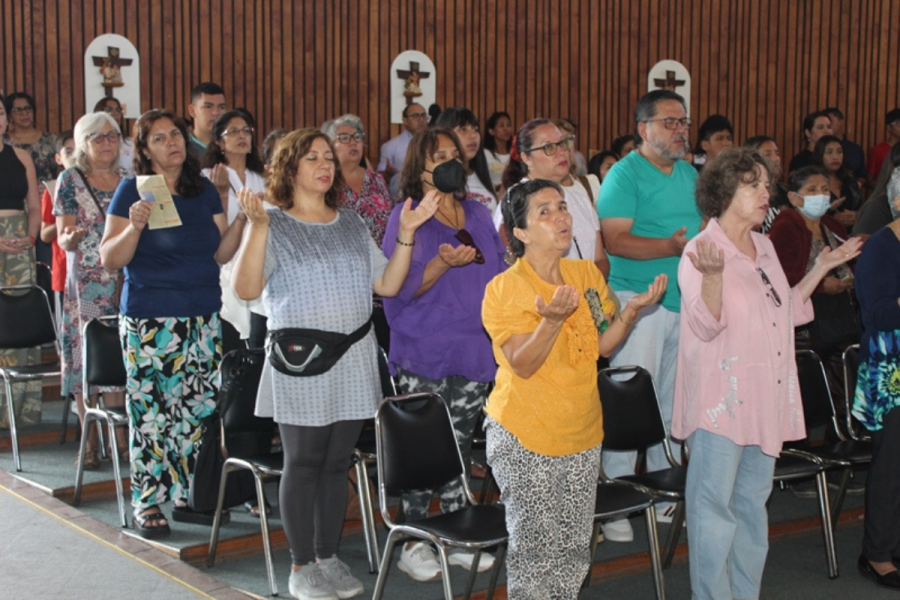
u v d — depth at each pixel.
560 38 9.42
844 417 5.22
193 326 4.14
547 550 3.01
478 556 3.44
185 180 4.06
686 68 10.00
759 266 3.47
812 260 4.90
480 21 9.04
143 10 7.70
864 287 3.88
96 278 4.86
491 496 4.48
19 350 5.60
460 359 3.71
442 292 3.72
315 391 3.42
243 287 3.29
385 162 7.78
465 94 9.01
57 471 4.85
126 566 3.79
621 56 9.72
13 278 5.55
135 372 4.05
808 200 4.70
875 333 3.90
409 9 8.73
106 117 4.82
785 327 3.45
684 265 3.47
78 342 4.95
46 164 6.67
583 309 3.00
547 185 2.98
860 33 10.80
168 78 7.82
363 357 3.52
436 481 3.49
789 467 4.06
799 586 4.00
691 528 3.50
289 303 3.42
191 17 7.89
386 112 8.68
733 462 3.42
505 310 2.91
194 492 3.96
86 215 4.83
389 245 3.69
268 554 3.65
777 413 3.41
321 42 8.39
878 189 4.79
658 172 4.35
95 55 7.48
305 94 8.36
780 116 10.50
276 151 3.52
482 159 4.76
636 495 3.58
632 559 4.12
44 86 7.42
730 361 3.38
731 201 3.43
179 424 4.21
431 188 3.72
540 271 2.99
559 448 2.94
